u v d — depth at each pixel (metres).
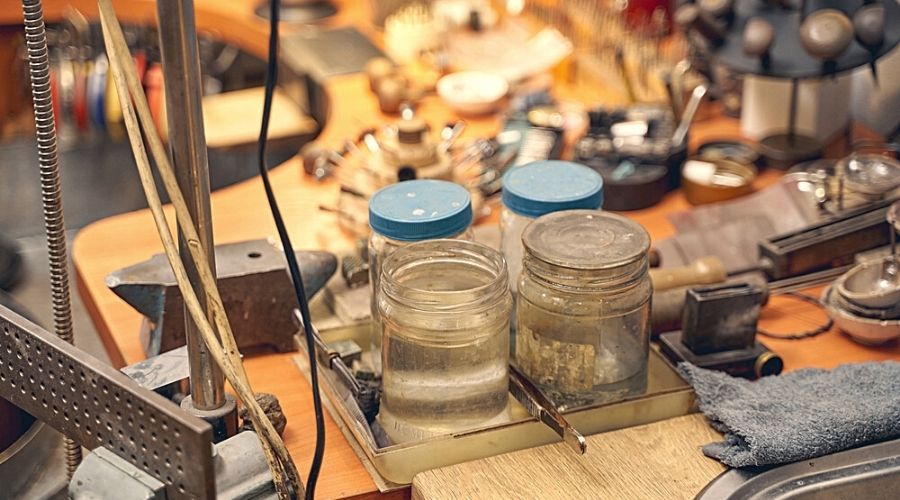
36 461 1.24
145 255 1.39
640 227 1.12
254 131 1.87
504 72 1.79
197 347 1.02
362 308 1.24
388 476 1.06
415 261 1.08
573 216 1.13
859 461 1.06
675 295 1.22
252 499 0.99
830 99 1.55
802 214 1.37
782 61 1.44
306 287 1.23
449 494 1.04
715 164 1.49
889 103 1.59
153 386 1.07
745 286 1.18
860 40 1.41
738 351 1.18
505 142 1.58
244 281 1.20
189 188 0.97
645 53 1.75
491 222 1.44
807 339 1.24
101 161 2.12
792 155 1.51
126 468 0.94
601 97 1.75
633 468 1.06
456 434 1.06
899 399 1.10
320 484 1.08
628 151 1.49
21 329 0.96
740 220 1.36
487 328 1.05
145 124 0.95
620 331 1.10
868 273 1.25
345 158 1.58
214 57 2.22
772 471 1.06
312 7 2.10
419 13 1.92
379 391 1.13
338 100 1.75
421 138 1.44
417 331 1.04
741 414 1.09
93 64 2.11
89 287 1.33
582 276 1.07
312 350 1.02
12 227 1.95
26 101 2.09
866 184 1.35
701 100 1.59
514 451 1.08
